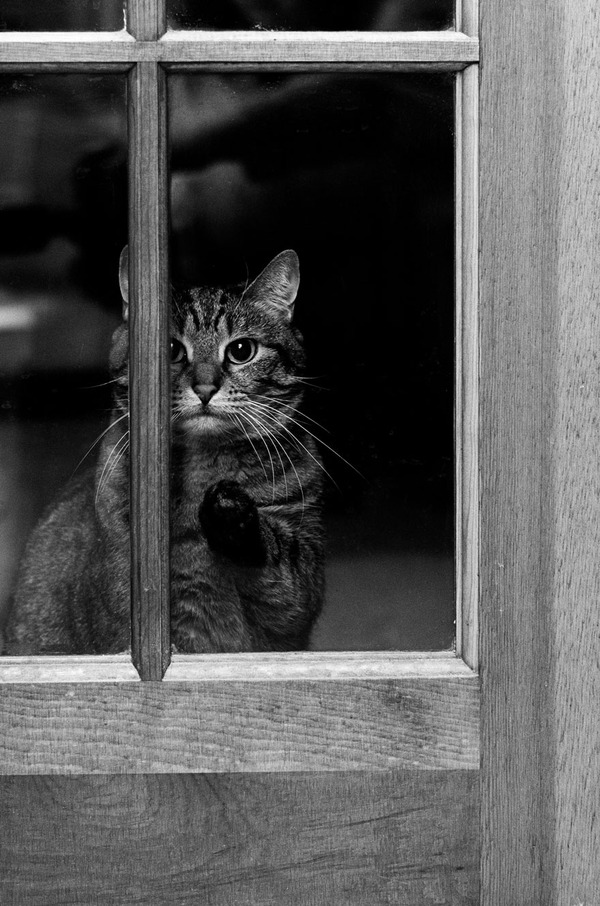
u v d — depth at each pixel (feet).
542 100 2.97
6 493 3.35
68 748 3.01
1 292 3.23
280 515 3.49
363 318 3.25
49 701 3.01
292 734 3.02
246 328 3.59
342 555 3.31
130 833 3.01
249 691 3.01
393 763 3.03
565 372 3.00
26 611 3.40
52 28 3.03
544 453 3.01
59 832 3.01
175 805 3.02
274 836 3.02
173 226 3.17
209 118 3.12
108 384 3.26
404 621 3.21
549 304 2.99
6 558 3.41
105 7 3.02
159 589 3.04
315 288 3.28
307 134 3.15
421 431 3.19
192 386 3.65
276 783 3.02
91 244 3.19
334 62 3.02
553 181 2.98
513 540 3.02
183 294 3.50
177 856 3.02
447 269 3.12
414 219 3.15
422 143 3.11
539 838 3.03
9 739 3.01
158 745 3.02
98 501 3.30
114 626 3.26
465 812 3.03
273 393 3.61
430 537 3.18
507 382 3.01
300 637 3.33
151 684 3.01
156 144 3.03
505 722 3.02
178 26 3.04
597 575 3.01
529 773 3.03
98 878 3.02
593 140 2.97
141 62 3.00
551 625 3.02
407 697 3.02
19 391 3.30
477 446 3.01
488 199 2.99
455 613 3.12
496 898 3.04
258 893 3.03
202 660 3.09
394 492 3.24
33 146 3.14
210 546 3.41
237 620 3.35
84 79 3.10
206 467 3.58
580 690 3.02
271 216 3.18
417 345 3.18
